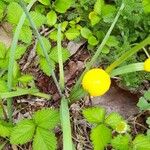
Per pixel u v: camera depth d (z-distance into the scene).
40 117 0.20
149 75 0.22
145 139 0.20
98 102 0.24
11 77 0.20
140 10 0.22
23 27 0.23
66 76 0.24
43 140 0.19
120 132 0.20
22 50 0.22
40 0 0.25
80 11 0.25
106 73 0.17
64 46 0.25
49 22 0.25
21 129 0.20
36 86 0.24
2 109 0.21
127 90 0.24
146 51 0.22
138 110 0.23
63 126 0.18
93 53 0.25
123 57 0.17
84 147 0.22
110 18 0.23
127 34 0.23
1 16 0.25
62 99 0.20
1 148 0.21
